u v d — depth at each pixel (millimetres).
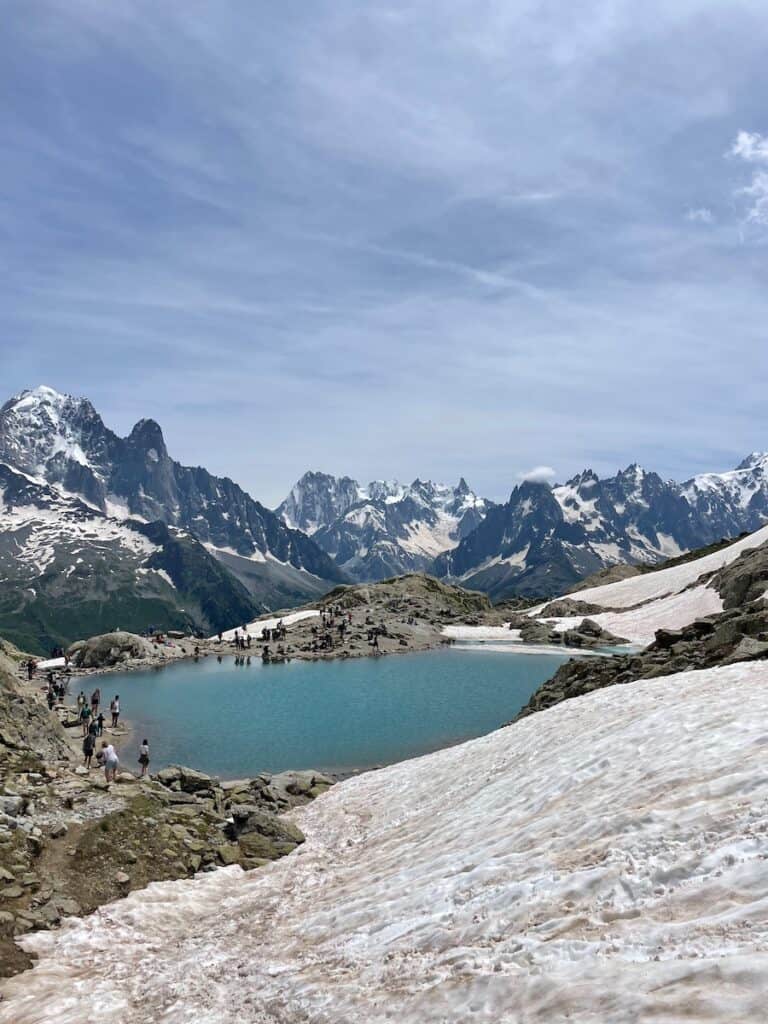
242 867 23516
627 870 11430
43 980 15773
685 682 26312
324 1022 11188
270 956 15406
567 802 16938
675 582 138250
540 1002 8617
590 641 104750
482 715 53469
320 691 65438
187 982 14961
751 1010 6629
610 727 22688
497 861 14805
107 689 67625
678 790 14023
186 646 97438
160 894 20844
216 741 45938
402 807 26281
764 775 12703
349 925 15414
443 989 10281
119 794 28188
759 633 34344
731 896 9344
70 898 19828
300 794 33156
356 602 137750
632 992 7832
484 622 135625
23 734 35469
